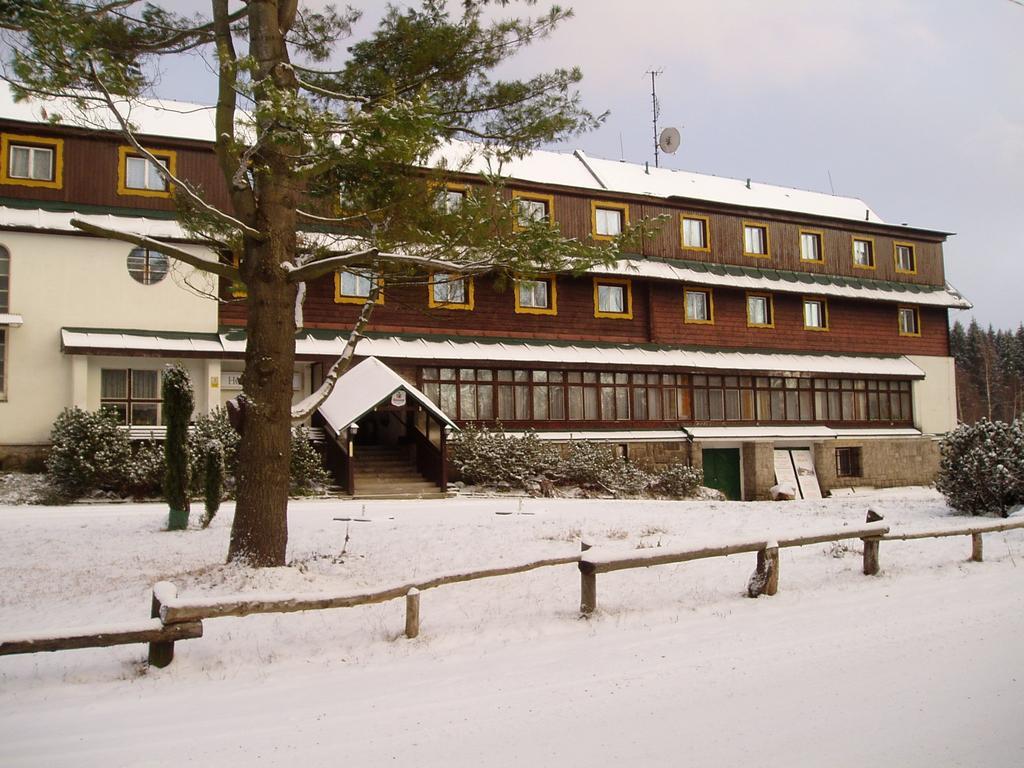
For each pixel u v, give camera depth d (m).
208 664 7.65
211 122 28.89
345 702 6.67
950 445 20.19
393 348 28.25
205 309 25.69
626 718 6.27
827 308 39.00
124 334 24.55
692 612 9.62
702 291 35.94
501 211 11.79
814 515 19.42
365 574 11.56
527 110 13.07
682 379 34.38
